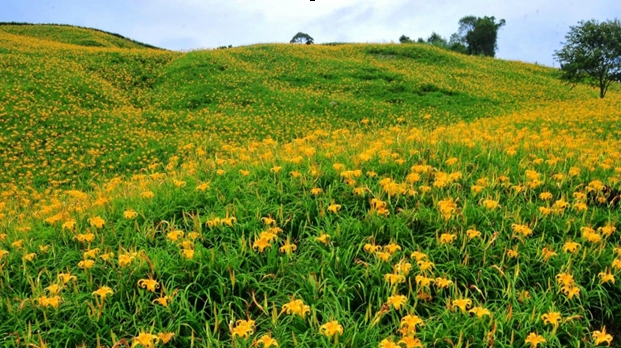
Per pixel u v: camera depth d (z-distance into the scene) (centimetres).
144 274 399
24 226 550
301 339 324
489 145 738
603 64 2748
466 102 2434
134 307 375
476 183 566
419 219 477
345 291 376
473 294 385
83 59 2834
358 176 562
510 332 335
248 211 503
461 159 659
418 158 655
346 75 2850
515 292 375
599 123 1433
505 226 469
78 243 471
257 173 612
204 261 412
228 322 359
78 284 400
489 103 2423
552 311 345
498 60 3941
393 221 468
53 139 1673
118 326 351
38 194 1207
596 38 2753
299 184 561
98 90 2288
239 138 1823
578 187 577
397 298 330
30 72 2292
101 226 477
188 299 389
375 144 677
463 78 2980
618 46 2661
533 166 645
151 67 2897
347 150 695
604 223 490
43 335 342
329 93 2550
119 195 641
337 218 493
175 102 2339
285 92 2478
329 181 574
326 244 437
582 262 416
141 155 1600
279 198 536
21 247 471
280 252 436
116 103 2230
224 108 2247
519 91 2783
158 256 417
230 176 621
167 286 388
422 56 3484
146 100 2367
